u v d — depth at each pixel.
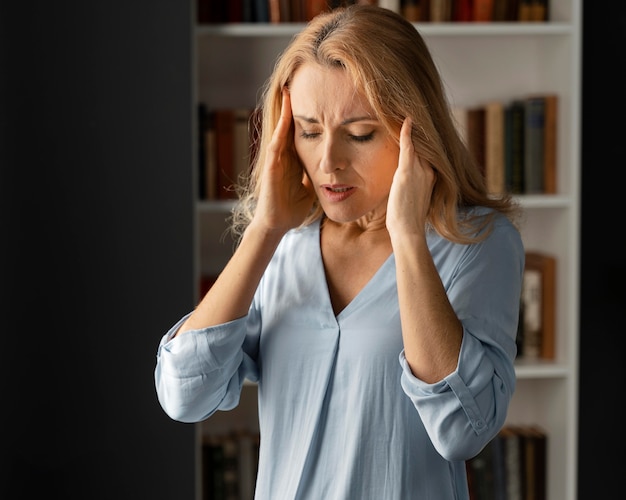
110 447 3.06
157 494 3.07
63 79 2.99
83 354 3.04
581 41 3.16
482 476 3.30
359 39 1.51
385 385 1.57
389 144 1.55
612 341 3.21
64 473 3.05
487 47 3.45
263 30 3.12
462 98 3.46
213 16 3.18
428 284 1.49
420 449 1.58
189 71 3.02
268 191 1.62
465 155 1.70
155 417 3.06
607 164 3.20
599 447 3.22
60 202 3.02
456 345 1.48
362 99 1.51
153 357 3.05
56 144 3.00
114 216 3.03
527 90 3.47
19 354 3.03
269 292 1.70
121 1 2.99
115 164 3.02
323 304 1.63
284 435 1.65
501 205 1.71
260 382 1.70
